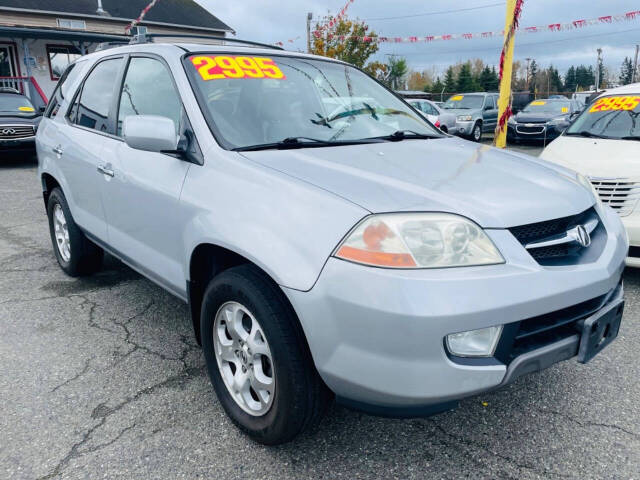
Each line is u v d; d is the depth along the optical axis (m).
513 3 8.30
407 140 3.06
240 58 3.13
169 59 3.01
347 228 1.93
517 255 2.00
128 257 3.27
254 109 2.84
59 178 4.03
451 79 64.44
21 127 10.96
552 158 4.92
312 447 2.35
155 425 2.50
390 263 1.85
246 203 2.25
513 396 2.75
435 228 1.93
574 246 2.23
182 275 2.70
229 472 2.20
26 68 19.02
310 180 2.19
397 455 2.31
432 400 1.86
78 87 4.12
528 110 18.02
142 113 3.15
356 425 2.52
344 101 3.26
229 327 2.37
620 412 2.61
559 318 2.09
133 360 3.09
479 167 2.55
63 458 2.27
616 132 5.21
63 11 24.16
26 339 3.35
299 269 1.97
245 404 2.38
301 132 2.84
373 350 1.85
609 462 2.26
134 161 3.04
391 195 2.06
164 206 2.71
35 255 5.07
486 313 1.83
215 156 2.53
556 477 2.17
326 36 22.16
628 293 4.11
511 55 8.59
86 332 3.45
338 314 1.88
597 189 4.23
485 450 2.34
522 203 2.16
